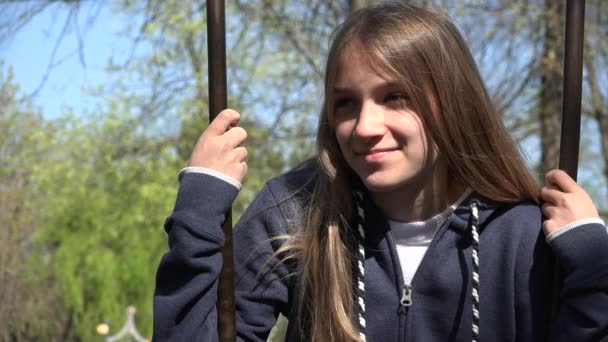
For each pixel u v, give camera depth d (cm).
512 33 630
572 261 134
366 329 146
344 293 147
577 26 142
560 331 137
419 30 143
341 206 151
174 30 698
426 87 141
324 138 154
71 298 927
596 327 132
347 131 142
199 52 738
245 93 748
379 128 138
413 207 148
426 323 144
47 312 913
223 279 141
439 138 143
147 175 834
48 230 913
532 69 635
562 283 138
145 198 845
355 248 151
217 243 137
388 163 140
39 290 892
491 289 142
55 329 934
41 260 915
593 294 133
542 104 629
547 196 143
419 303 145
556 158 617
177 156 830
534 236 143
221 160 140
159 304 137
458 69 146
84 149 855
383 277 148
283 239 152
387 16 145
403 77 139
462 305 143
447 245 146
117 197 891
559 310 138
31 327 897
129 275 938
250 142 764
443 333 144
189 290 136
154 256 944
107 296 941
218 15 142
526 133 683
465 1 615
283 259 152
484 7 629
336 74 143
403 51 140
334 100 144
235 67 733
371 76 139
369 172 141
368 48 140
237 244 155
